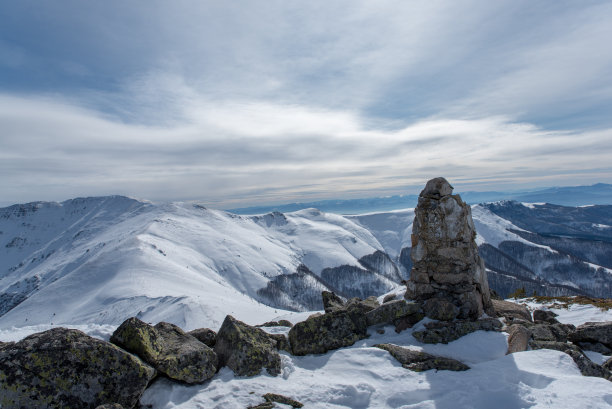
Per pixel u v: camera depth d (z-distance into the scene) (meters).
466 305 13.73
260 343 10.52
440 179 15.27
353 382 9.27
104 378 8.00
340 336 12.08
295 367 10.47
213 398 8.34
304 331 11.91
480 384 8.74
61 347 7.98
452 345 11.71
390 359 10.53
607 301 23.38
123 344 9.31
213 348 10.80
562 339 12.48
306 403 8.27
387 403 8.41
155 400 8.30
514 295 34.31
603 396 7.85
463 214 14.52
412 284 15.24
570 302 24.48
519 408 7.71
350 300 17.66
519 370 9.39
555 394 8.07
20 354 7.73
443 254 14.50
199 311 121.25
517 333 11.57
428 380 9.20
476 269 14.36
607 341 11.95
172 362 8.82
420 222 15.16
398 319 13.46
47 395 7.57
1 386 7.39
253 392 8.54
